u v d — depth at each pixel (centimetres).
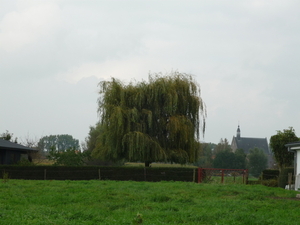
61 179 2986
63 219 989
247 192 1933
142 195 1647
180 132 3145
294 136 3100
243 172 2884
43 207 1214
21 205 1268
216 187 2238
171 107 3128
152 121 3164
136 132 3012
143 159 3092
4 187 1912
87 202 1380
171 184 2408
